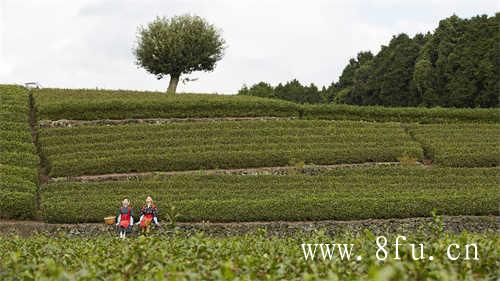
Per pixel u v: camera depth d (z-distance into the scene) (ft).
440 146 173.58
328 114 198.49
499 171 159.94
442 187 148.77
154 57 258.16
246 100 195.52
